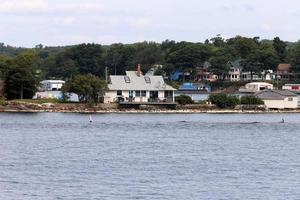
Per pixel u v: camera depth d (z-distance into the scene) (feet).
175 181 592.60
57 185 565.12
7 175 608.60
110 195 530.68
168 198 524.93
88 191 543.39
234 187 566.77
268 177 614.75
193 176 618.85
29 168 651.66
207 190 554.46
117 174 625.00
